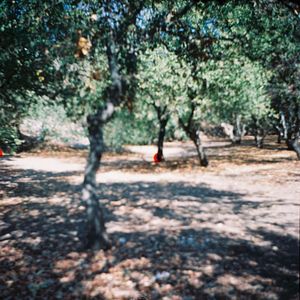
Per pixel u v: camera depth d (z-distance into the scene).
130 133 37.16
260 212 9.77
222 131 58.88
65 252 7.12
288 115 20.28
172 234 8.05
